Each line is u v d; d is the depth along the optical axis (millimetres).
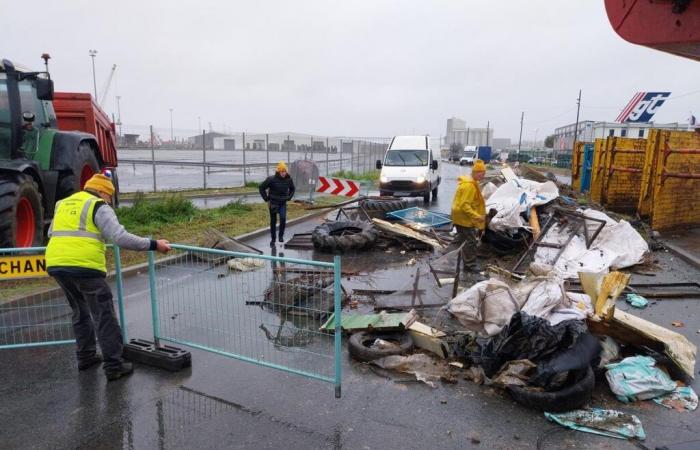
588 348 4023
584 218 9000
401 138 20938
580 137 53344
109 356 4469
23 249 4770
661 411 3951
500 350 4254
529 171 16562
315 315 5984
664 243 10672
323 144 32344
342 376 4598
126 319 6082
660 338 4551
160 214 12773
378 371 4684
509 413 3924
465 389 4320
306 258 9625
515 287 4828
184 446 3494
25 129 8227
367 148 38844
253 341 5371
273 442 3533
